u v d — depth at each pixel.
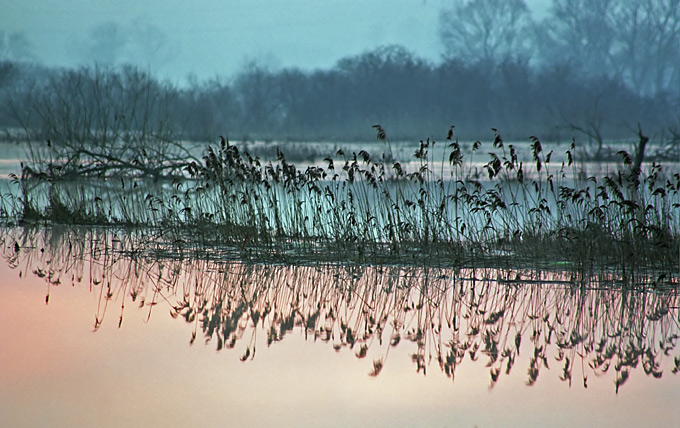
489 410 17.33
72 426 15.85
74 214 46.97
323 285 30.28
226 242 38.91
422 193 35.62
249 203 38.06
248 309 26.38
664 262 33.09
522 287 30.28
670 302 28.12
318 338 23.03
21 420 16.20
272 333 23.48
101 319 24.50
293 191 37.78
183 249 37.75
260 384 18.77
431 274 32.53
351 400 17.72
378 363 20.69
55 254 36.41
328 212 37.81
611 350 22.47
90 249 37.78
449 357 21.44
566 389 18.97
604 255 34.50
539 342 23.14
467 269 33.75
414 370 20.20
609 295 29.14
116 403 17.27
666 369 20.69
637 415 17.17
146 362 20.22
